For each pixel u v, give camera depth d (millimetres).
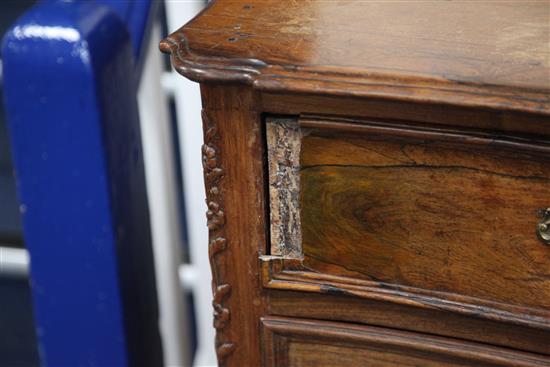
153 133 1508
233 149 1115
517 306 1094
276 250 1147
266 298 1167
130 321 1114
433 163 1071
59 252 1074
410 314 1141
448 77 1042
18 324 2045
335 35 1121
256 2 1199
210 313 1856
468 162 1062
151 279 1180
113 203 1062
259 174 1118
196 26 1143
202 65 1077
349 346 1166
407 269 1114
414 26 1135
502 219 1071
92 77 1014
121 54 1065
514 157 1048
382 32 1126
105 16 1060
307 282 1143
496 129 1043
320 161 1099
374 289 1127
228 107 1100
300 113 1085
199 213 1794
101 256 1072
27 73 1012
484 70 1051
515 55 1072
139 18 1184
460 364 1143
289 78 1058
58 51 1008
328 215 1116
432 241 1098
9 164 2068
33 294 1093
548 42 1093
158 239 1563
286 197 1125
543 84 1027
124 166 1083
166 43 1106
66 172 1044
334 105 1071
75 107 1021
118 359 1112
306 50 1094
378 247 1114
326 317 1164
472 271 1098
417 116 1056
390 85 1041
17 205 1984
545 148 1032
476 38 1106
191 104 1729
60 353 1114
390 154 1079
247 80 1067
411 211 1093
